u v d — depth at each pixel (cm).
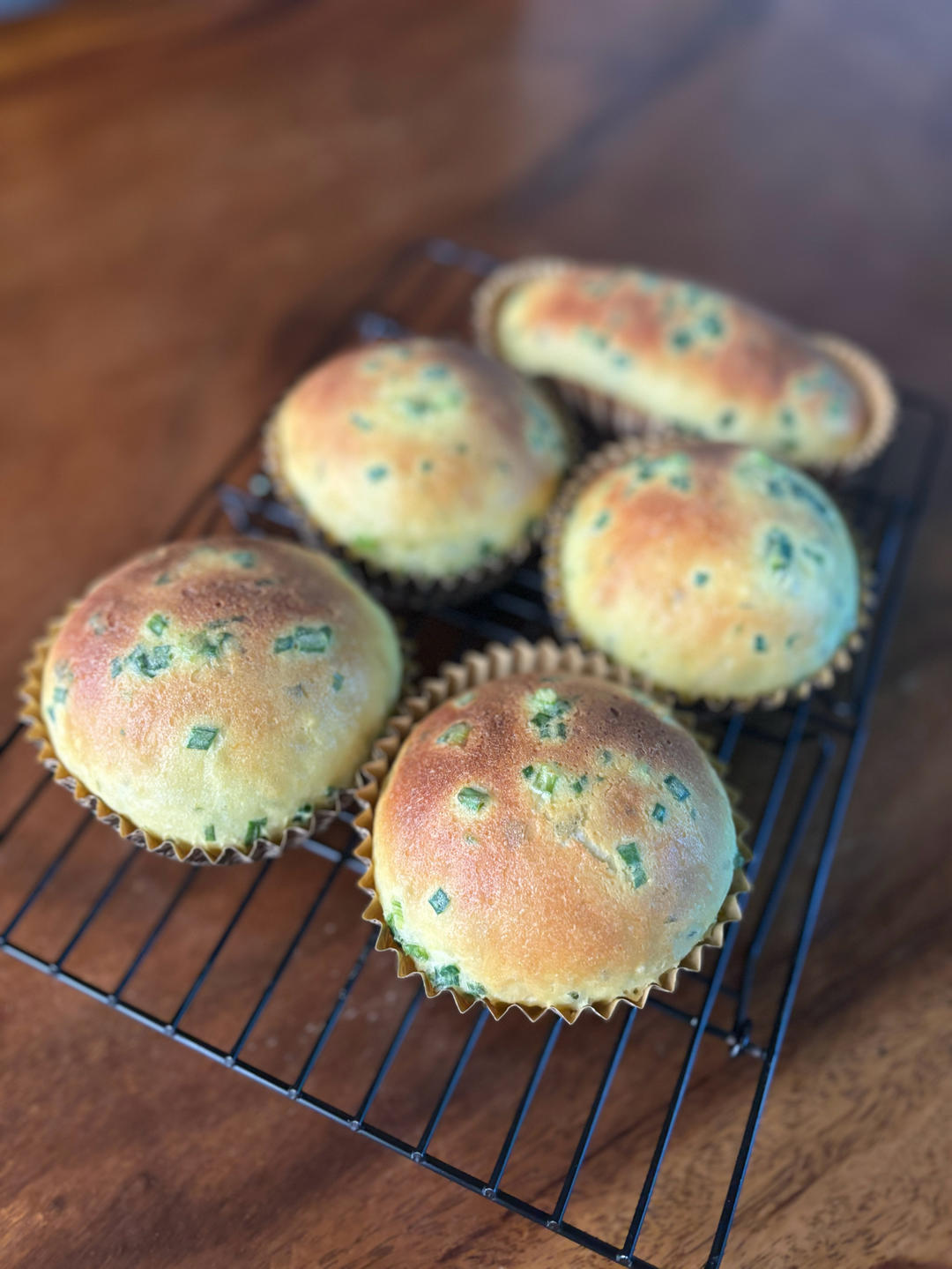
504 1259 19
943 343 35
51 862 24
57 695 21
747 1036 21
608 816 18
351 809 22
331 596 22
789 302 36
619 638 24
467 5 46
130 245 37
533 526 26
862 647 27
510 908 18
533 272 34
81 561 29
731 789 22
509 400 27
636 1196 19
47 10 44
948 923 23
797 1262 19
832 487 29
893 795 25
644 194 40
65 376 33
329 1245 19
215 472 31
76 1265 19
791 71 44
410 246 37
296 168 39
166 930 23
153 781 20
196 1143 20
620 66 44
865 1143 20
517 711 20
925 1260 19
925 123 42
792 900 23
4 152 39
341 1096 21
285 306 35
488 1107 21
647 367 28
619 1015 22
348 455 26
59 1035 21
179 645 20
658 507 24
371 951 22
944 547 30
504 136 41
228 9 45
